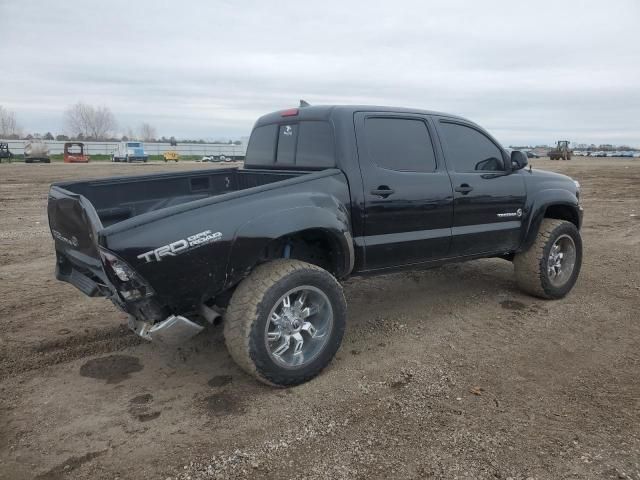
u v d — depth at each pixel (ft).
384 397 11.35
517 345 14.11
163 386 11.99
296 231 11.54
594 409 10.73
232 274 11.00
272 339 11.44
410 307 17.40
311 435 9.94
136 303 10.43
